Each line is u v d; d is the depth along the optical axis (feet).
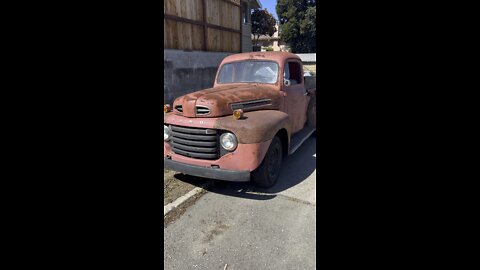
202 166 10.55
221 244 8.18
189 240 8.38
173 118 11.18
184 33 26.27
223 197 11.00
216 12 31.04
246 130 9.86
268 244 8.15
